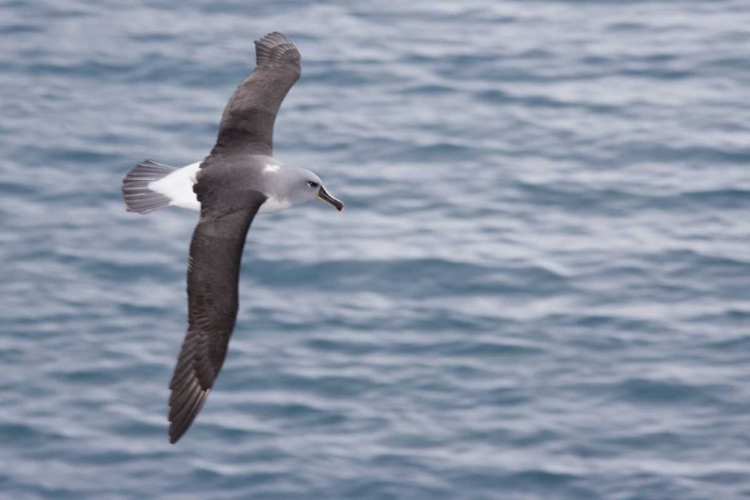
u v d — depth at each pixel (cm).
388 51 3148
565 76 3028
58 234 2391
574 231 2375
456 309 2152
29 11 3384
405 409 1933
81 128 2784
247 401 1955
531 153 2672
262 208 1360
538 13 3391
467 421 1908
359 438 1880
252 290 2214
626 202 2472
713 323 2100
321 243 2338
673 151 2667
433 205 2464
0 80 3009
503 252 2302
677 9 3416
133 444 1888
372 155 2653
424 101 2902
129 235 2395
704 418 1906
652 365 2005
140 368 2039
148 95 2945
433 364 2023
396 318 2133
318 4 3434
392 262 2277
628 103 2889
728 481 1794
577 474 1812
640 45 3192
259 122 1430
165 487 1808
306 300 2188
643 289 2192
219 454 1861
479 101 2903
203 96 2944
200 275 1253
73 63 3086
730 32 3256
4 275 2269
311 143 2695
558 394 1956
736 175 2561
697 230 2370
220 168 1359
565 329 2092
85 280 2262
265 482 1806
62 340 2102
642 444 1862
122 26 3288
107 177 2592
